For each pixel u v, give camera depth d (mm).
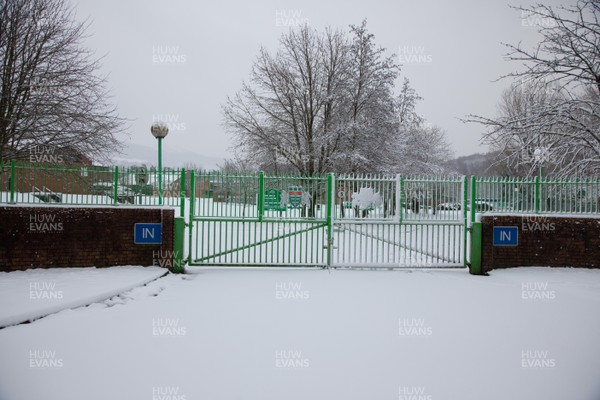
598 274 10508
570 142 12180
